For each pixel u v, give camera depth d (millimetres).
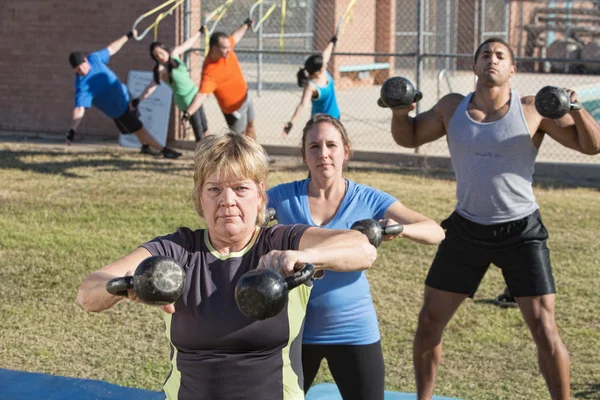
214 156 2633
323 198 3975
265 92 20172
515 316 6355
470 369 5402
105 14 14547
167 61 11805
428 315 4609
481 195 4441
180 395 2689
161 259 2227
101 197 10078
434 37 24359
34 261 7453
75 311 6320
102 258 7582
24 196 10055
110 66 14570
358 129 15711
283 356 2688
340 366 3758
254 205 2697
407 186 11000
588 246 8195
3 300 6488
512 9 27953
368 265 2627
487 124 4461
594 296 6750
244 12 22938
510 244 4426
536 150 4594
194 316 2623
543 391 5066
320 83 9461
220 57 10992
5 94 15516
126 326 6066
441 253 4617
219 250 2719
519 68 27672
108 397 4531
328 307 3691
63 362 5387
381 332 5996
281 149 13633
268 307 2205
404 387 5141
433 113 4809
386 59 23703
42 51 15156
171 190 10562
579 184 11500
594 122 4484
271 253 2434
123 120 12367
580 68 27094
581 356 5566
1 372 4789
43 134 15367
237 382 2629
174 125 14242
